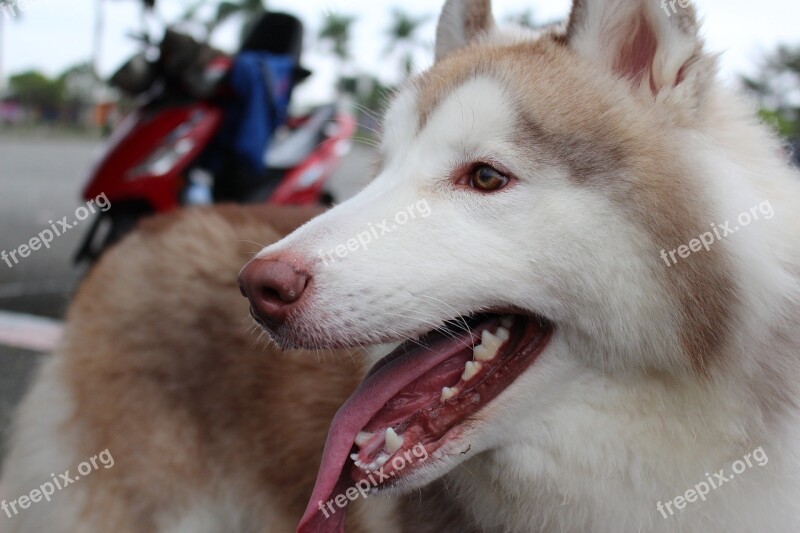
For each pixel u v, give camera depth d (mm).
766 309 472
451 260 469
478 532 519
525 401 478
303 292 454
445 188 490
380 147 554
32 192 2695
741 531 472
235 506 625
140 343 617
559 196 463
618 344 459
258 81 1059
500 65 499
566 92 479
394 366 490
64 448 622
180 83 1038
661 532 474
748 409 464
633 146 465
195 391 611
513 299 471
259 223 652
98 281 654
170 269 635
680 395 459
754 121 526
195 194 1042
